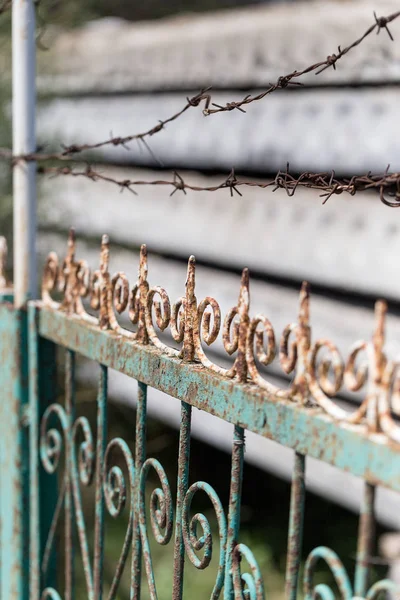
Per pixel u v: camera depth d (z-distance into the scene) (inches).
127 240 286.8
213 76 250.5
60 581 181.9
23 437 98.2
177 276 276.5
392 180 56.0
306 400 52.2
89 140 291.3
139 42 280.2
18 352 97.0
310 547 241.8
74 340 83.6
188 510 64.2
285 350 53.8
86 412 225.9
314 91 221.8
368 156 203.3
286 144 227.3
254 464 257.3
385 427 45.6
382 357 45.7
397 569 166.7
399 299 202.2
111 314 77.0
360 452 46.6
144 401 71.0
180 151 266.4
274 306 241.8
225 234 251.3
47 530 97.3
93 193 275.9
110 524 209.9
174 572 66.1
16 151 96.3
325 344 49.7
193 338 63.9
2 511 102.9
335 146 211.8
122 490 74.7
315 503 266.2
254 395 55.8
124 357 72.5
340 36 209.2
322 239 222.4
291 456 240.8
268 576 218.5
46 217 231.1
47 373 95.8
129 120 283.3
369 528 46.9
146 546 70.9
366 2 208.1
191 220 265.6
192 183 269.4
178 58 263.0
